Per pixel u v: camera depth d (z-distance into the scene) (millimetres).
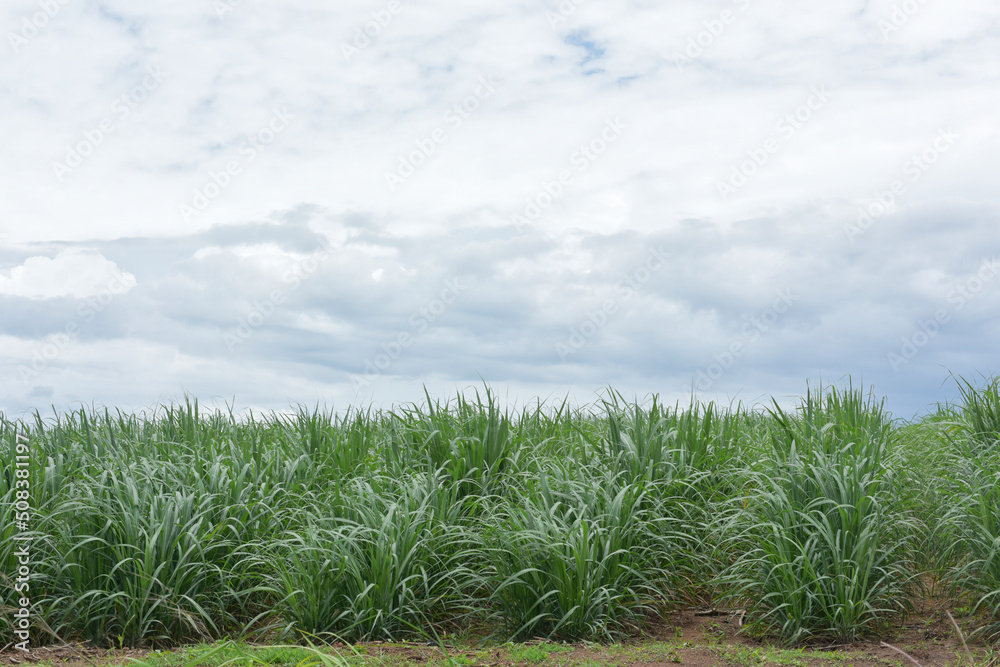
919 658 4738
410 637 5258
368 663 4602
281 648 4789
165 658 4734
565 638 5211
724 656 4797
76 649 4996
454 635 5316
